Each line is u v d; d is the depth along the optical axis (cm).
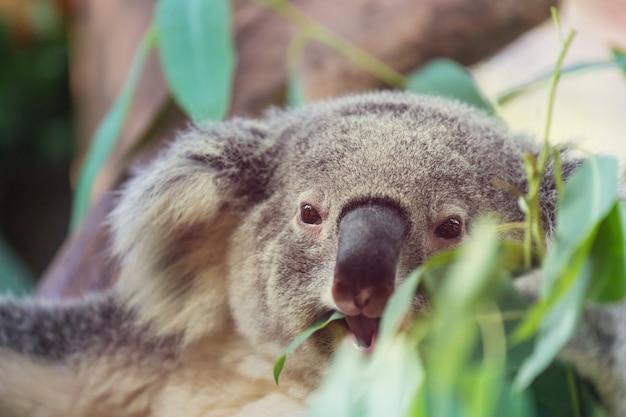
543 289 198
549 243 292
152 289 341
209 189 327
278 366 246
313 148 306
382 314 248
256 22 534
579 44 851
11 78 986
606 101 855
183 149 337
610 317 263
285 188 309
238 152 331
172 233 336
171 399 344
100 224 412
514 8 540
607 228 206
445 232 280
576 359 263
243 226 320
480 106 420
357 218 269
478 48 550
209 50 396
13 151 998
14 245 1008
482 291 212
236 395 335
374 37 530
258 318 311
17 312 359
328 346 289
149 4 566
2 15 965
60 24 979
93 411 351
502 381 229
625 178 307
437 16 532
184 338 340
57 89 997
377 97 346
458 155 293
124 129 524
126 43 567
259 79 524
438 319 197
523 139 327
